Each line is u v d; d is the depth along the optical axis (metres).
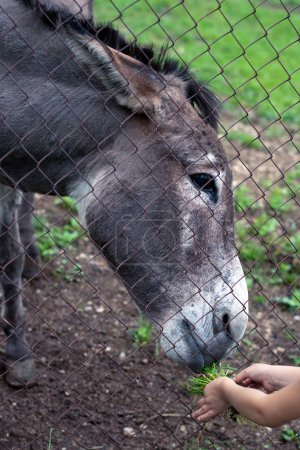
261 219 2.62
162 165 1.61
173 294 1.62
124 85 1.56
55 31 1.55
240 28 5.22
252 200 2.73
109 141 1.62
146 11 4.91
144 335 2.06
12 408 1.80
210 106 1.65
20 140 1.56
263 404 1.36
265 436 1.77
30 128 1.61
